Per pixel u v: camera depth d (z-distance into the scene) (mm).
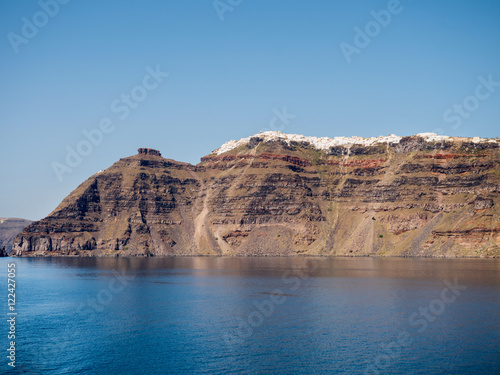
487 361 100625
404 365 99062
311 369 97500
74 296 181500
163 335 120500
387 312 143500
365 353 106188
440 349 108125
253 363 100688
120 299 172000
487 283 199125
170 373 95938
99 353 107375
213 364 100375
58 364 101062
